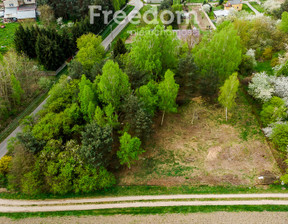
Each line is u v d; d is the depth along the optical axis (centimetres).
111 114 4862
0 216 4341
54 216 4297
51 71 8269
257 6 13900
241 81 6912
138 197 4525
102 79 4638
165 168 5016
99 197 4572
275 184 4603
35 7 12381
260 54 7875
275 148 5209
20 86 6544
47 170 4500
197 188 4625
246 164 4997
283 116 5297
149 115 4981
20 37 8438
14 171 4506
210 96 6431
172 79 4972
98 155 4447
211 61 5941
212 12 13438
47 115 5206
